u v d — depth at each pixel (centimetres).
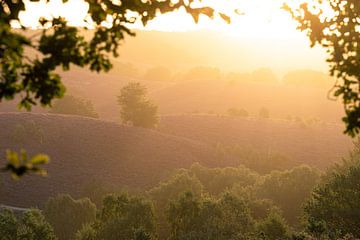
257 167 12912
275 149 14262
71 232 6969
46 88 645
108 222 5566
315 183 8338
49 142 11362
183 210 5778
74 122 12400
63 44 608
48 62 619
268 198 8469
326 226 4031
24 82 639
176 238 5841
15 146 10975
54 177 10125
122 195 5806
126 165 11306
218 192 9750
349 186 4556
